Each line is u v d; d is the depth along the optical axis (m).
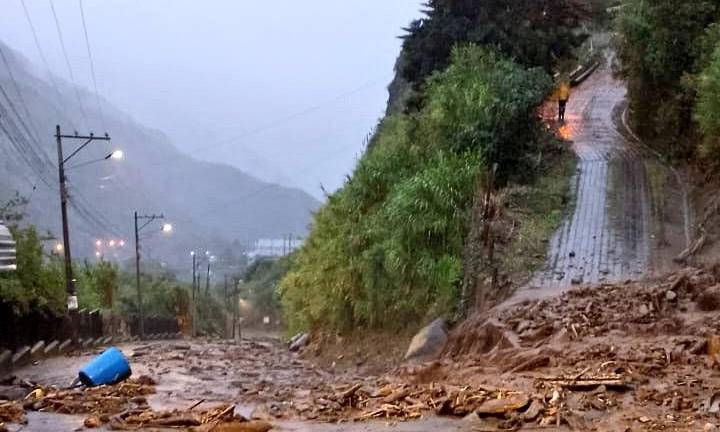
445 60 22.84
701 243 13.78
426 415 6.52
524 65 22.08
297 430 6.14
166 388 10.68
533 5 22.80
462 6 22.78
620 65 28.39
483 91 18.52
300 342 21.88
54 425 6.46
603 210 16.83
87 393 8.53
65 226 25.88
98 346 27.92
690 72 19.86
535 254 14.64
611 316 10.10
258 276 85.38
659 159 20.30
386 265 15.77
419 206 15.43
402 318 15.81
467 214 15.46
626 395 6.65
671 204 17.05
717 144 15.98
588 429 5.62
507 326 10.84
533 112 18.67
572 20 24.48
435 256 15.20
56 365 16.84
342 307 18.42
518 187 17.66
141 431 6.12
